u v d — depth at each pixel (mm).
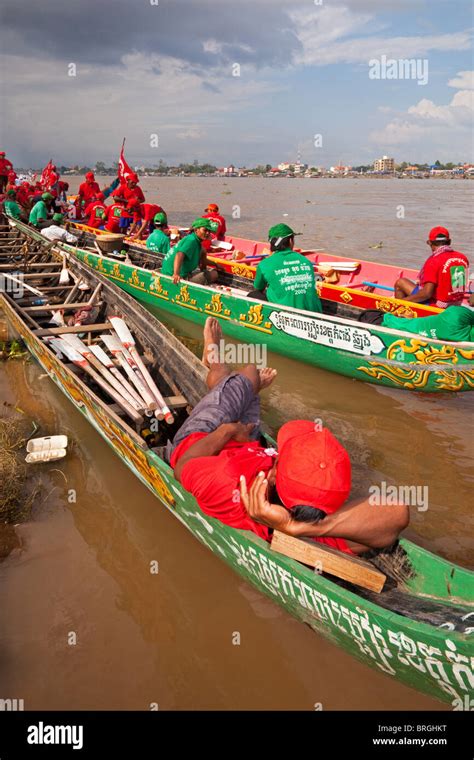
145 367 5590
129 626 3389
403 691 3051
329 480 2656
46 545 3992
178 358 5422
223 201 32344
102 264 10203
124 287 9859
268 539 3182
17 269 9078
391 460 5129
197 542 4109
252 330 7449
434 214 23344
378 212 24438
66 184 19312
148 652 3223
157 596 3619
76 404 5430
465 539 4070
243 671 3135
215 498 3125
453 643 2400
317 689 3053
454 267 6500
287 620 3479
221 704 2949
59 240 11391
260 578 3273
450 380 5887
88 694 2979
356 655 3012
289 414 6027
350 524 2773
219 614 3504
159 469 3752
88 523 4219
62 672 3090
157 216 10273
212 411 3598
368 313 6801
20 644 3236
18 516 4242
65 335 6105
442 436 5566
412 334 5945
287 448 2791
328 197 37000
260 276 7078
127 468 4883
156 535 4164
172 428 5027
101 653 3213
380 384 6547
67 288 8344
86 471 4820
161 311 9227
